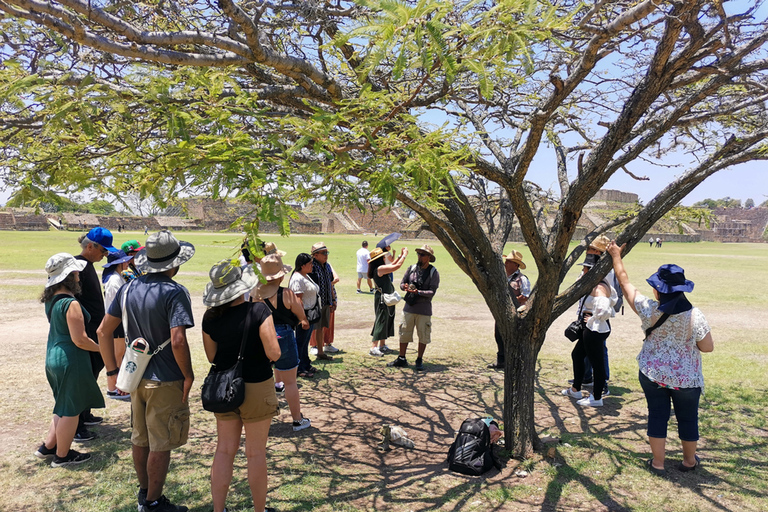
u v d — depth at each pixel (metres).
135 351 3.21
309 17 3.31
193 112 2.33
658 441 4.19
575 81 3.13
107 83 2.35
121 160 2.58
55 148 2.43
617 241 4.42
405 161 2.46
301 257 6.88
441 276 21.83
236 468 4.32
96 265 21.33
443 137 2.52
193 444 4.82
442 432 5.25
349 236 81.88
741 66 3.36
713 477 4.12
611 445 4.81
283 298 5.01
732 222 126.12
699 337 4.04
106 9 2.70
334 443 4.93
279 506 3.64
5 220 76.94
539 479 4.09
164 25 3.30
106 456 4.39
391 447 4.84
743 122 4.76
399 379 7.14
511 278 7.48
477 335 10.38
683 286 3.98
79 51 2.63
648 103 3.44
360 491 3.90
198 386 6.64
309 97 3.29
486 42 2.18
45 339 8.88
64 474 4.04
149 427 3.31
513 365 4.55
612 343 9.69
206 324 3.31
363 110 2.56
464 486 3.98
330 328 8.60
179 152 2.09
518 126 4.99
